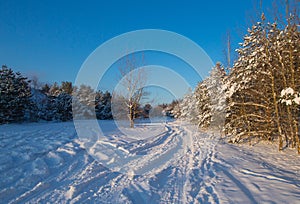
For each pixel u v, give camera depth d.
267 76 8.90
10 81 23.41
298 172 5.38
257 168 5.62
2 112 21.84
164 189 4.13
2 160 5.51
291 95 6.98
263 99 9.42
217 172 5.22
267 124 9.62
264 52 8.52
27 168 5.01
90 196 3.68
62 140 9.85
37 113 27.86
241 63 10.07
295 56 7.80
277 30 7.97
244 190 3.95
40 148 7.50
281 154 7.72
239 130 10.98
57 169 5.16
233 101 10.79
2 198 3.44
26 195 3.60
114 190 3.98
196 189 4.12
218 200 3.53
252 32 8.75
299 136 8.85
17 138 9.90
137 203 3.47
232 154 7.66
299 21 7.23
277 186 4.14
